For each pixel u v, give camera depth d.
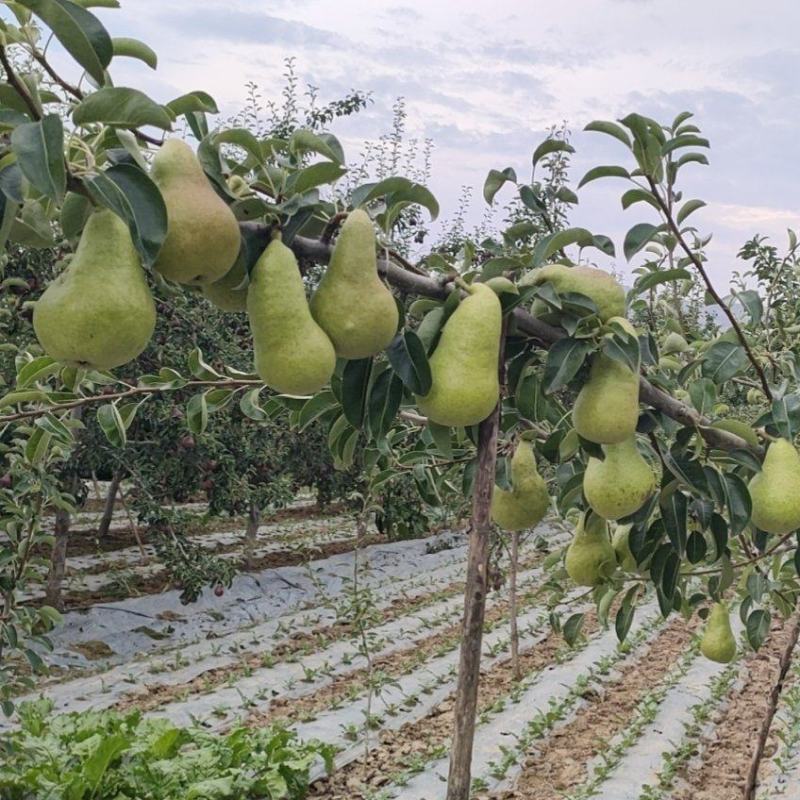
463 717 1.96
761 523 2.63
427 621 11.94
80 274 1.46
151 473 10.17
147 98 1.41
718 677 9.58
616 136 2.38
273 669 9.91
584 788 6.77
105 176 1.39
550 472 5.96
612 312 2.26
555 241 2.32
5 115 1.36
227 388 3.13
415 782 6.86
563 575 4.57
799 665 9.80
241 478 10.90
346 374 2.10
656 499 2.87
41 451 3.25
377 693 7.63
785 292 5.39
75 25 1.38
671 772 6.85
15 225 1.57
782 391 2.69
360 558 16.17
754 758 4.34
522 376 2.61
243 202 1.70
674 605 3.59
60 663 9.77
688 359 3.59
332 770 7.08
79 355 1.47
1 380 5.48
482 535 2.00
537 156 2.62
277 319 1.69
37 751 6.34
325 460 12.62
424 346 2.00
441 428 2.36
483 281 2.21
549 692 8.99
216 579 10.80
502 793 6.77
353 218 1.76
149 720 7.21
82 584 12.72
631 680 9.60
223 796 6.32
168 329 9.16
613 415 2.24
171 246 1.49
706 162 2.38
